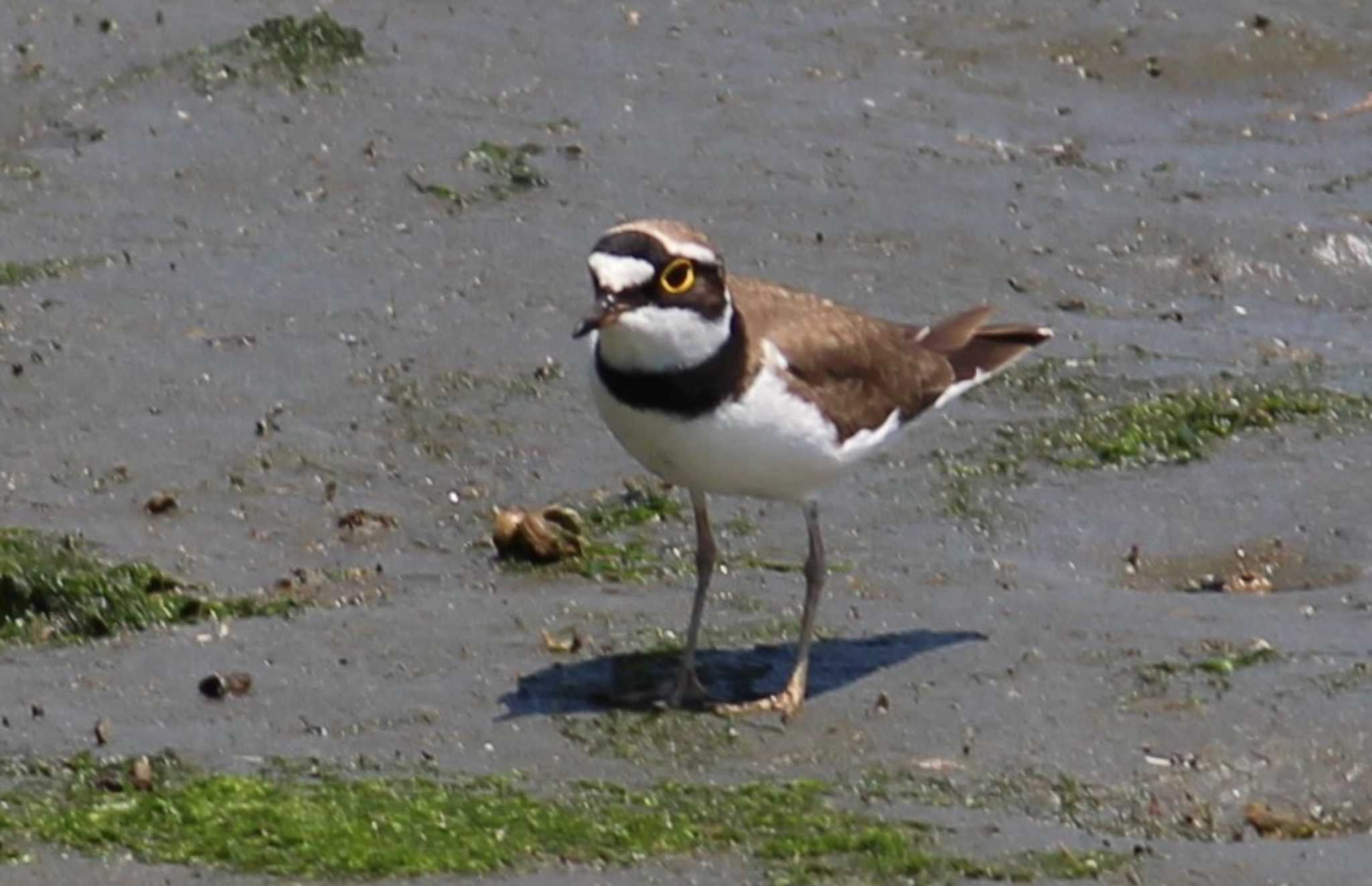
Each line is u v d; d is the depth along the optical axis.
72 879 10.02
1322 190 19.27
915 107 20.52
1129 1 22.20
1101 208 18.69
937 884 10.05
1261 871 10.18
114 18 21.05
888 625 12.82
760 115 20.08
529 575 13.59
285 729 11.61
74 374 15.72
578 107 20.08
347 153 19.22
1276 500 14.45
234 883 10.00
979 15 21.95
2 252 17.55
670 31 21.59
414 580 13.52
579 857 10.25
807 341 11.91
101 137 19.47
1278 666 12.05
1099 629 12.65
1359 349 16.81
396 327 16.47
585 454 15.02
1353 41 21.72
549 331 16.50
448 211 18.36
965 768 11.20
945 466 14.88
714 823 10.59
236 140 19.38
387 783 10.96
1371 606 12.87
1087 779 11.09
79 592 12.98
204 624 12.87
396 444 15.08
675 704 11.88
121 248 17.66
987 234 18.20
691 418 11.38
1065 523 14.23
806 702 11.93
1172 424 15.38
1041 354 16.41
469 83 20.39
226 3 21.44
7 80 20.22
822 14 22.00
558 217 18.25
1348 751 11.23
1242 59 21.47
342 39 20.81
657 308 11.12
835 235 18.14
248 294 16.92
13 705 11.84
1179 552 13.95
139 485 14.45
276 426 15.19
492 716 11.77
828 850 10.30
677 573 13.60
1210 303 17.61
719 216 18.36
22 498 14.23
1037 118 20.50
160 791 10.85
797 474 11.84
